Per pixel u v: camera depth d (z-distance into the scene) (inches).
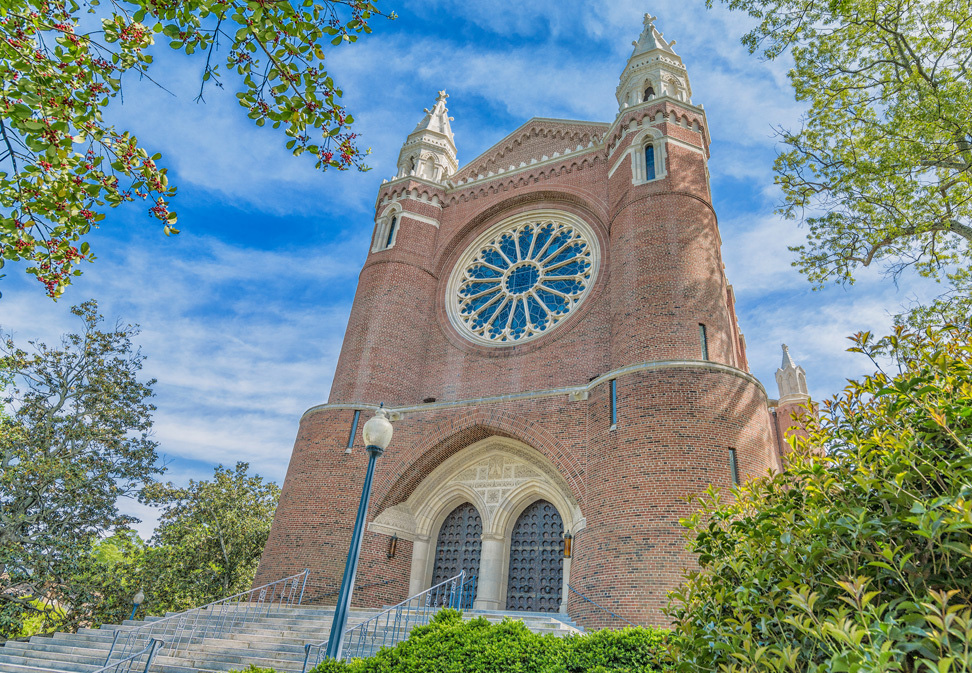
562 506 861.2
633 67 1200.8
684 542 671.1
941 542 183.3
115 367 1440.7
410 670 387.9
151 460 1413.6
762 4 777.6
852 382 274.5
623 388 801.6
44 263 397.1
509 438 919.0
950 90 685.9
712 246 928.3
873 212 786.2
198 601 1539.1
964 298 750.5
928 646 156.9
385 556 882.1
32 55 341.4
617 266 941.2
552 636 429.4
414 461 928.9
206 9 338.6
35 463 1227.9
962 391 221.9
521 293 1108.5
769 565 246.2
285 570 864.3
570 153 1191.6
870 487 217.5
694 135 1048.8
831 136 807.1
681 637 264.1
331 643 419.2
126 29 354.0
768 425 814.5
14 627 1221.1
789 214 846.5
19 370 1358.3
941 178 745.6
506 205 1218.6
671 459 722.8
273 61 370.3
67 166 381.4
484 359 1037.2
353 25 373.4
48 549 1202.0
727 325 881.5
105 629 768.9
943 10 719.1
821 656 200.4
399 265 1155.3
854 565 207.2
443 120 1416.1
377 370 1029.2
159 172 397.7
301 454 967.6
